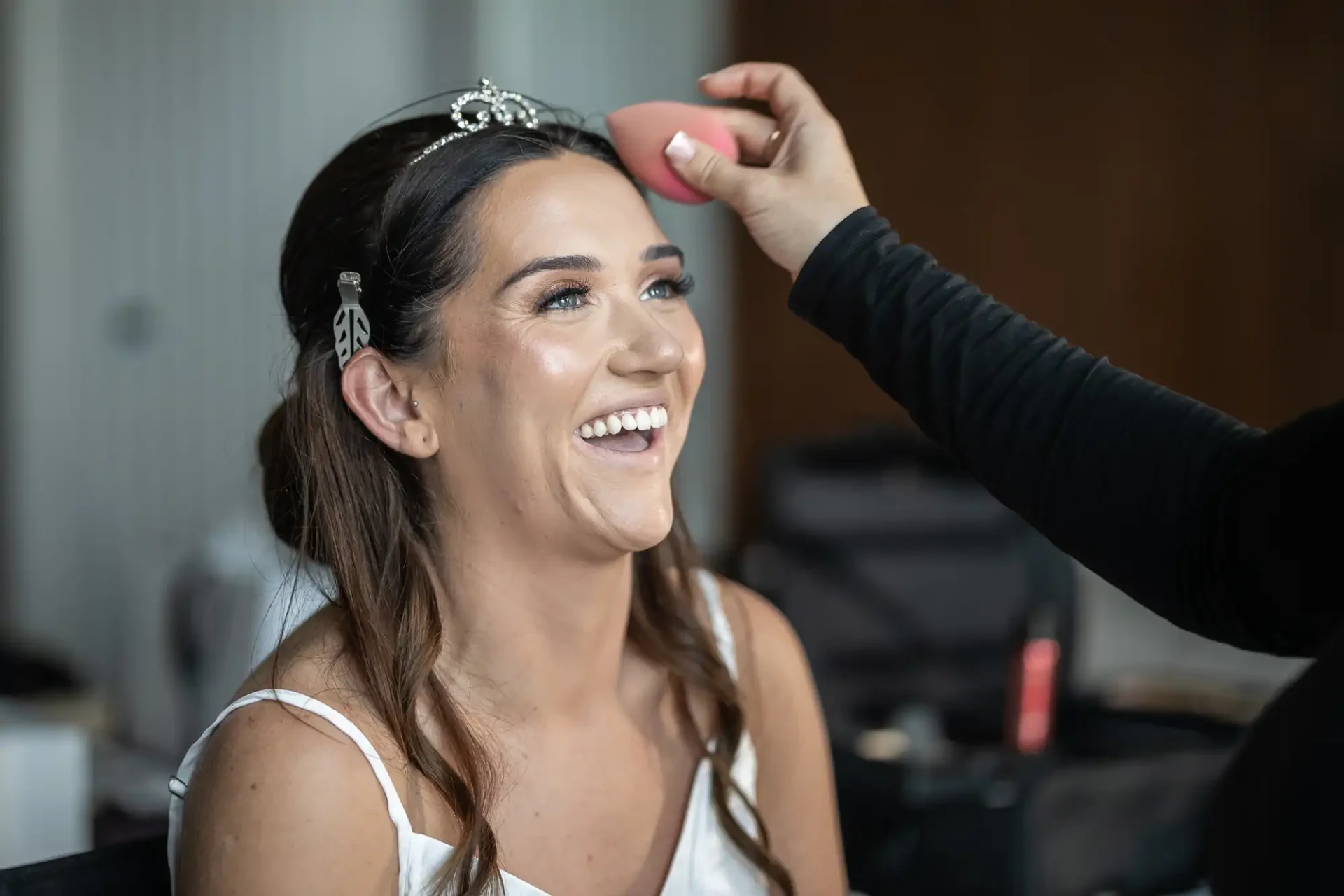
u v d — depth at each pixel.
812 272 1.00
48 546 3.95
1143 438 0.86
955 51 3.78
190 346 4.04
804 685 1.22
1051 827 1.68
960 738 2.08
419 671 0.98
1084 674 3.22
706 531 4.17
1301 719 0.65
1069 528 0.89
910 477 2.86
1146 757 1.79
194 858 0.90
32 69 3.87
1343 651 0.65
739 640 1.19
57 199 3.92
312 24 4.08
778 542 2.79
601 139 1.09
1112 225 3.52
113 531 3.99
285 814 0.89
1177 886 1.78
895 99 3.92
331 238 1.02
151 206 3.99
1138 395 0.88
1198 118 3.37
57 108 3.90
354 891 0.91
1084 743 2.00
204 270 4.03
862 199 1.03
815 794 1.21
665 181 1.07
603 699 1.07
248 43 4.04
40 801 1.96
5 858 1.93
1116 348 3.53
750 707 1.18
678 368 1.01
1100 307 3.56
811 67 4.12
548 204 0.97
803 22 4.12
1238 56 3.29
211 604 2.69
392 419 1.01
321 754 0.91
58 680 2.63
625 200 1.00
